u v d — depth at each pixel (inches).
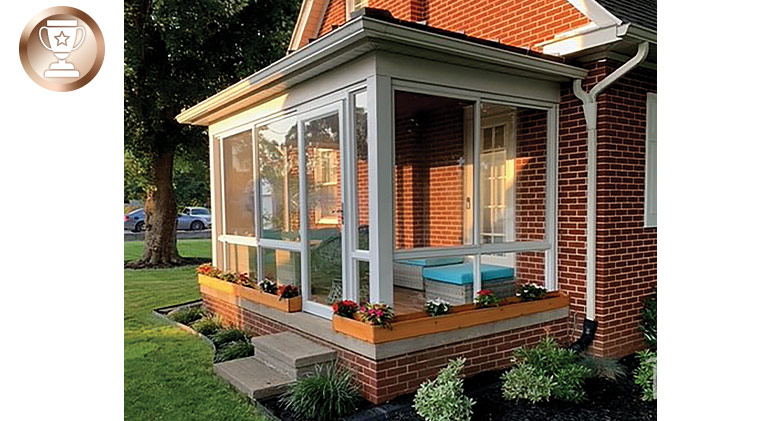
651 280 207.3
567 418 142.9
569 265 200.5
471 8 242.5
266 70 188.4
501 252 194.7
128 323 272.4
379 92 155.9
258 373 172.1
